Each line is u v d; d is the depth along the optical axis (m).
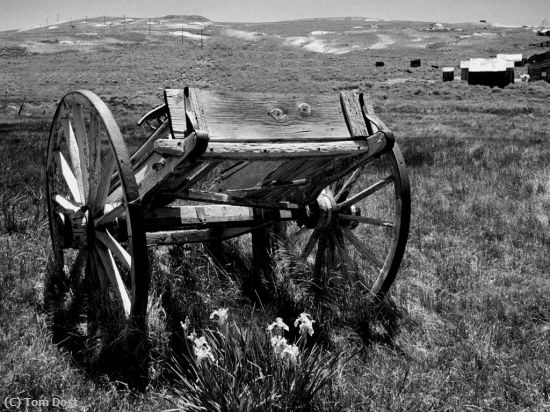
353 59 136.75
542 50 159.75
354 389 3.46
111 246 4.09
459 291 5.41
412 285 5.48
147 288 3.73
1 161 10.32
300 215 5.12
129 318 3.82
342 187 5.64
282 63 129.88
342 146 4.12
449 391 3.63
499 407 3.54
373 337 4.40
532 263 6.32
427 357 4.08
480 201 8.98
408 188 4.61
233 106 3.79
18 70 116.06
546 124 36.00
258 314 4.56
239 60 137.50
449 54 153.38
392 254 4.69
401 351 4.19
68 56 149.50
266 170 4.74
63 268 5.00
